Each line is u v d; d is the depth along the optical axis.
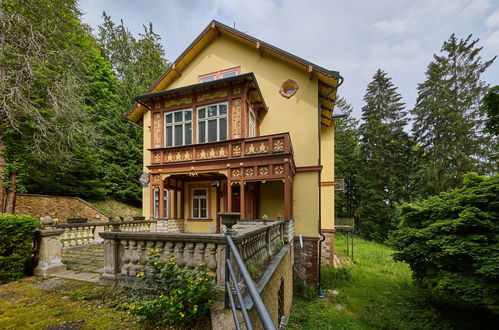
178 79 11.77
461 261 6.00
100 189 15.37
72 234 7.01
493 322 5.97
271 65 10.31
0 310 2.67
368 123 25.12
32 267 4.08
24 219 3.98
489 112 5.64
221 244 2.71
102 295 3.01
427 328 5.97
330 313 6.82
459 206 6.53
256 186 10.63
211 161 8.61
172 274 2.69
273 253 5.02
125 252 3.29
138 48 23.14
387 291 8.55
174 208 11.14
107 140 16.48
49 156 10.41
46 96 10.17
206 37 11.07
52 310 2.67
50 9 10.10
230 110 8.58
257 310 0.94
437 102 20.02
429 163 20.31
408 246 7.43
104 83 18.30
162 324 2.33
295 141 9.70
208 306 2.26
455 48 20.17
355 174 26.50
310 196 9.30
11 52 9.16
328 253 11.38
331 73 8.87
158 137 9.81
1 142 9.59
